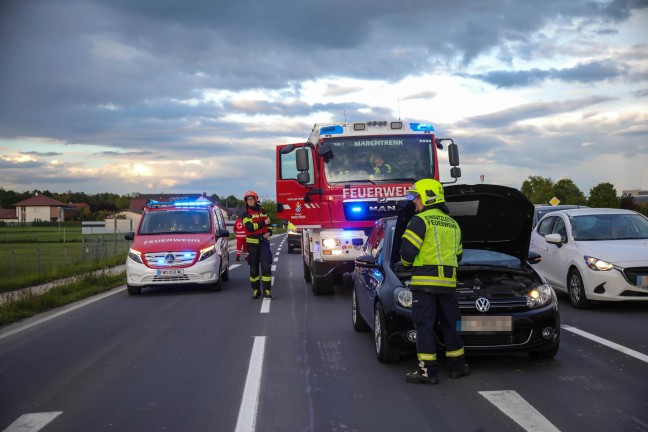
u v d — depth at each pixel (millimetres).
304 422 5074
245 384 6258
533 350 6648
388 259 7520
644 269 10078
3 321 10594
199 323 10062
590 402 5469
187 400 5750
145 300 13328
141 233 15273
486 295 6816
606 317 9844
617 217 11664
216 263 14328
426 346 6207
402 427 4906
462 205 7297
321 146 12617
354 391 5965
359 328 9023
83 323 10414
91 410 5508
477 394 5793
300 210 12789
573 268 10930
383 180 12602
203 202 16016
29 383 6496
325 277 12891
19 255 35594
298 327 9508
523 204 7219
